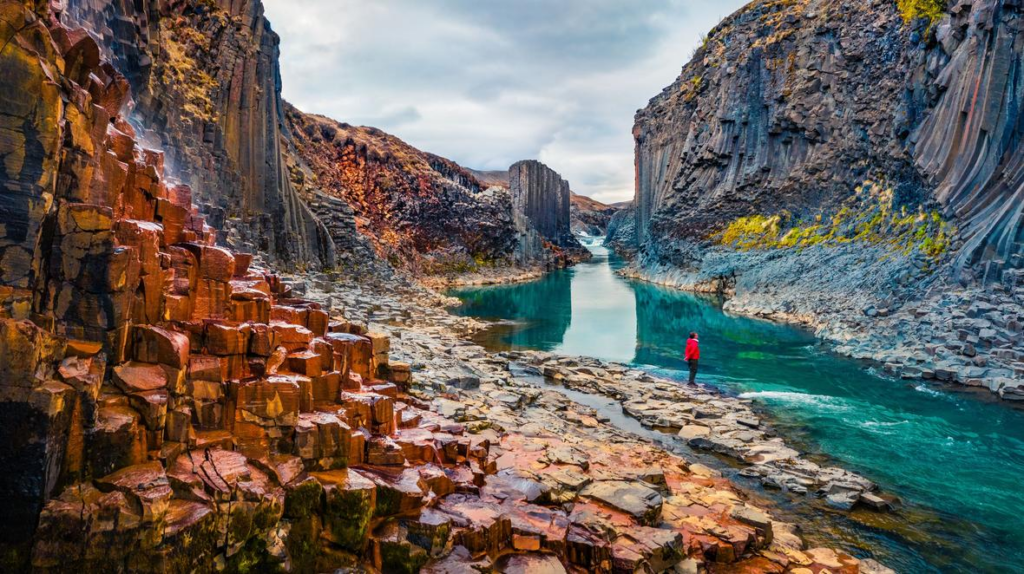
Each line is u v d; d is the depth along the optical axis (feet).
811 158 188.96
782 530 37.96
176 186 32.22
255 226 132.87
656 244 273.75
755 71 212.02
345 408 29.22
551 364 87.71
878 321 104.68
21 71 18.48
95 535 18.49
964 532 39.19
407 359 67.10
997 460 52.31
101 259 20.68
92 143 21.22
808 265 153.17
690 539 33.37
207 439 23.22
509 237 315.58
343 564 23.68
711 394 73.46
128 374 21.38
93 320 20.81
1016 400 70.54
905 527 39.86
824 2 195.21
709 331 124.26
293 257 144.15
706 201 233.14
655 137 321.32
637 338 116.78
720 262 204.13
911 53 138.51
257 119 139.23
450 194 287.89
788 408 67.92
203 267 25.61
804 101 190.29
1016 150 101.04
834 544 37.32
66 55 21.20
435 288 232.53
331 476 24.97
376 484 25.45
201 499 20.66
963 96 113.09
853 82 174.40
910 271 111.55
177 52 122.93
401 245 240.53
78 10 70.18
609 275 310.24
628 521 33.06
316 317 34.19
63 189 20.29
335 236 171.01
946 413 66.03
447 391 57.77
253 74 139.23
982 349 81.97
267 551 21.88
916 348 89.76
